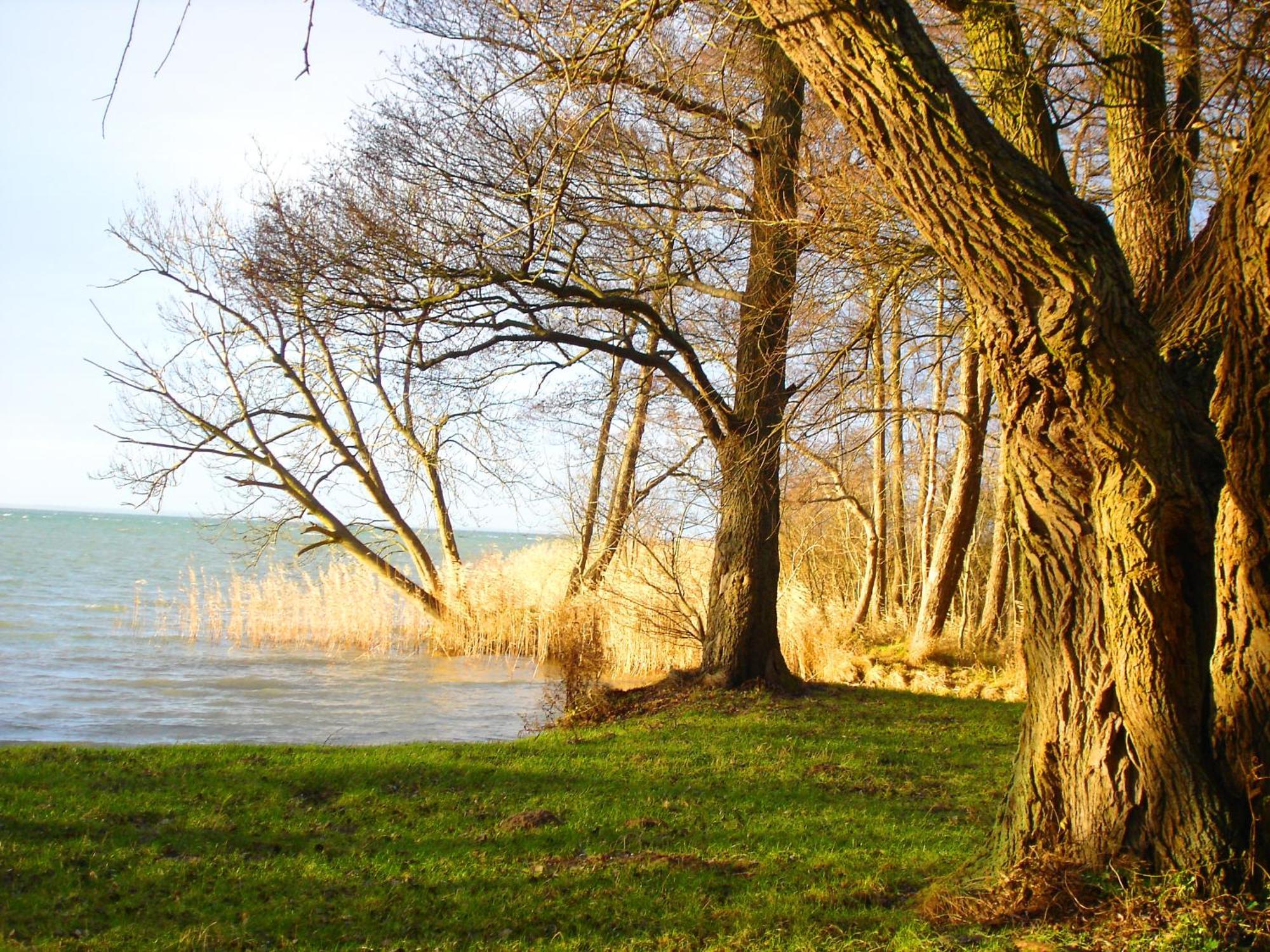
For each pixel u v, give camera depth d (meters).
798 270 11.88
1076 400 4.07
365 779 8.12
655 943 4.88
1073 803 4.55
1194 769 4.19
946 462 24.31
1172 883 4.14
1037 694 4.73
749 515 13.01
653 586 15.28
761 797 7.78
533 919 5.23
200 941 4.86
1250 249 3.55
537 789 7.99
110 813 6.81
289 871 5.95
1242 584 3.90
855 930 4.86
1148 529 4.05
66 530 95.56
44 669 16.36
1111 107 5.44
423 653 19.44
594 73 5.79
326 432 19.11
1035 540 4.57
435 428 19.20
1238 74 5.20
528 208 10.46
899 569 24.09
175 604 26.34
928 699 12.87
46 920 5.04
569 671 15.27
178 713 13.24
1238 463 3.78
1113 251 4.07
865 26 3.95
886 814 7.28
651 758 9.19
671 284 12.69
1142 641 4.17
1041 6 6.85
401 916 5.28
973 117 3.97
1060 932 4.18
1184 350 4.59
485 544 20.95
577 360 14.97
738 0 6.41
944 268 8.86
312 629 20.33
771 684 12.92
